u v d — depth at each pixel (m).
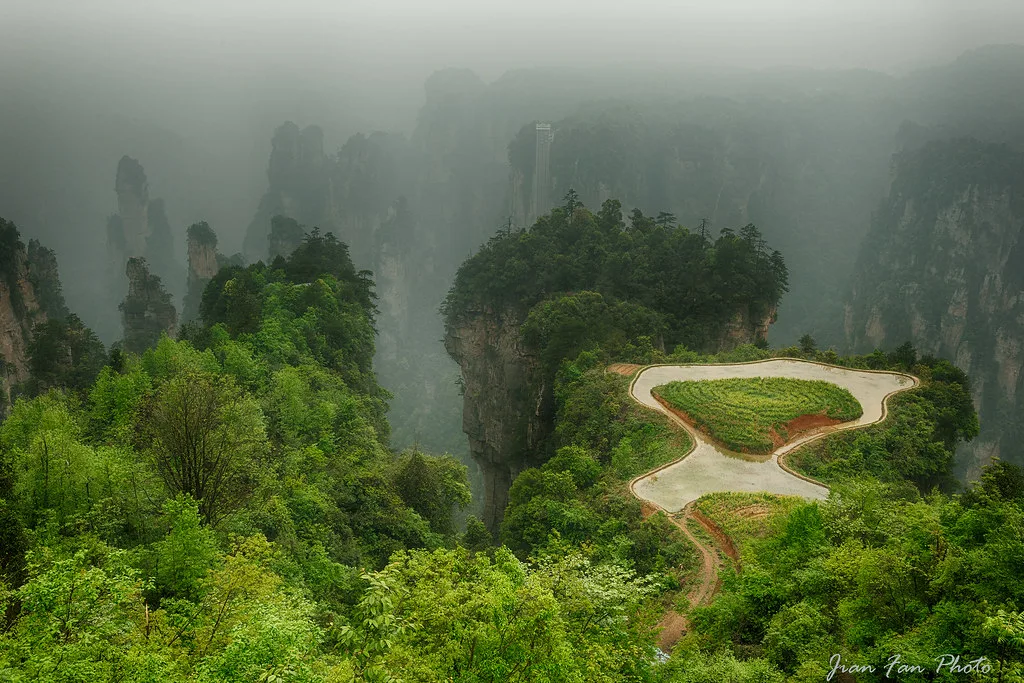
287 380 49.94
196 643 17.69
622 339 77.50
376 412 69.19
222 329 68.88
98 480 26.91
